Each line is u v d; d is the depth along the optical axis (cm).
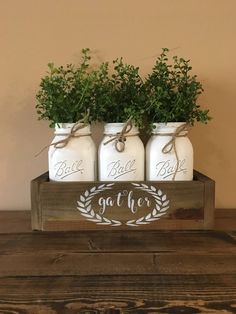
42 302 44
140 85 76
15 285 48
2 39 87
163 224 71
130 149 71
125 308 42
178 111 73
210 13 86
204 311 42
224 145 90
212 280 50
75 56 88
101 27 87
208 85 88
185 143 73
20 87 89
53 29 87
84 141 72
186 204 70
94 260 57
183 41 87
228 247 63
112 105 74
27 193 92
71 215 70
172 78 79
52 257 59
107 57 88
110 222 70
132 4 86
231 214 85
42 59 88
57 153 71
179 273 52
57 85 73
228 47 87
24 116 89
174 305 43
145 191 70
